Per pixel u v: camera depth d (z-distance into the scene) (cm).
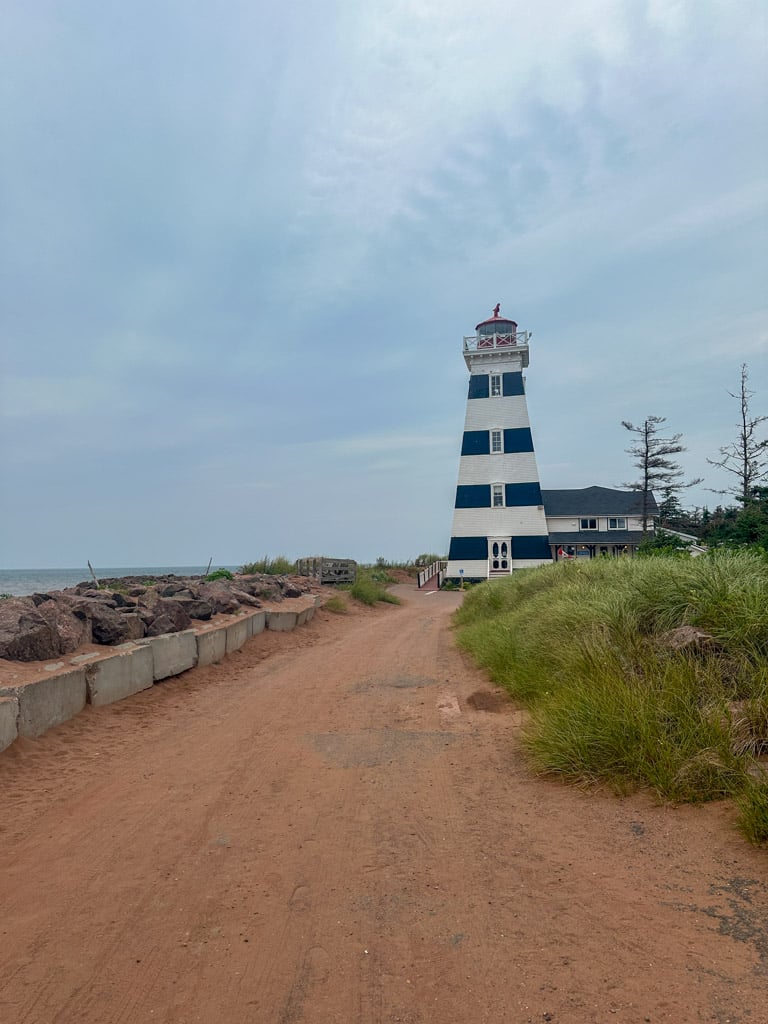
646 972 300
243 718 831
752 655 607
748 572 757
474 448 3962
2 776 601
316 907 379
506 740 674
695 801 468
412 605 2758
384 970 319
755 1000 276
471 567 3888
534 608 1030
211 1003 301
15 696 660
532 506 3847
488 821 485
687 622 693
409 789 562
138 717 829
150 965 330
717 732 498
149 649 945
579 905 362
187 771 630
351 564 2927
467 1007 289
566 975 303
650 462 3869
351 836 474
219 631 1190
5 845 471
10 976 323
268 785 587
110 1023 290
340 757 657
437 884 399
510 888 387
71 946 347
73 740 715
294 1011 294
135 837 483
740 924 329
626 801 490
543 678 755
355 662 1202
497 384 3969
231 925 364
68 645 865
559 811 490
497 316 4197
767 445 2733
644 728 518
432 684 971
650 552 1469
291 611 1655
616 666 653
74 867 437
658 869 391
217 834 486
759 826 401
